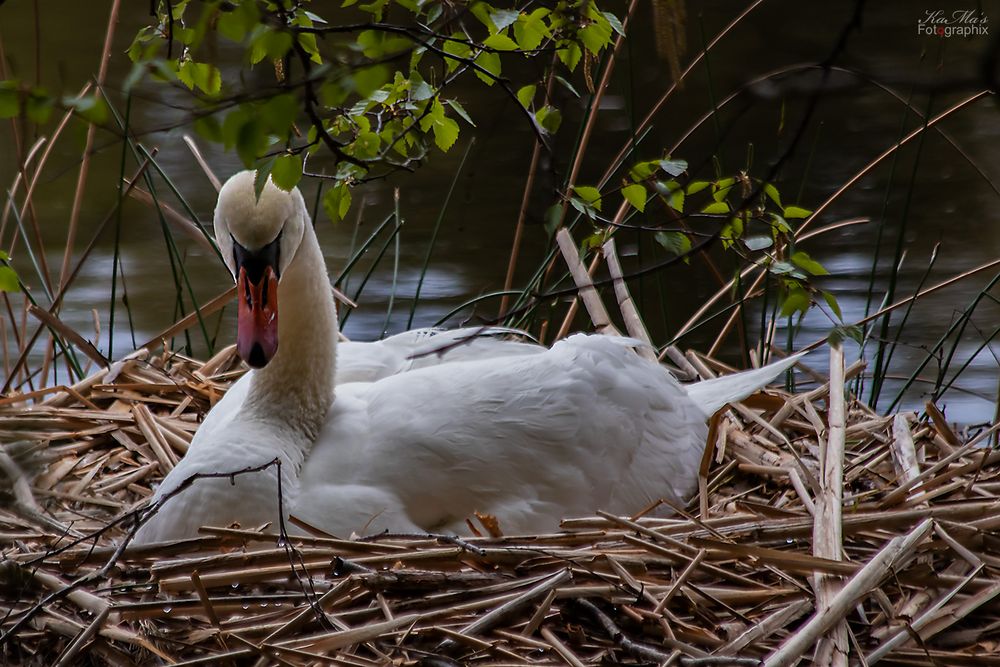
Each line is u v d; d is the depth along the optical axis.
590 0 8.01
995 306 19.42
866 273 20.52
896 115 28.02
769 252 8.94
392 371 11.88
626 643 7.67
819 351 17.95
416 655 7.50
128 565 8.40
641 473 10.65
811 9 31.08
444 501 9.84
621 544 8.70
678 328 19.34
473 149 26.50
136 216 23.72
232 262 9.95
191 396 13.00
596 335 11.32
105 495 11.14
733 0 31.75
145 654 7.73
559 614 8.02
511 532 9.80
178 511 9.30
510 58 16.95
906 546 8.06
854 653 7.81
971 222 22.38
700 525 8.96
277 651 7.31
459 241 22.47
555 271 21.12
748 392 11.77
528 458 9.98
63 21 33.69
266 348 9.32
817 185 24.19
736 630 8.00
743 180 8.72
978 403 16.84
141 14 34.19
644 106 27.30
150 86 26.64
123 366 13.18
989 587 8.20
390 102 8.73
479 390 10.24
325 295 10.62
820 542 8.52
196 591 7.90
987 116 27.80
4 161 25.34
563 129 26.45
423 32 5.62
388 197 24.31
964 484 9.87
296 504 9.59
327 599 7.76
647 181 8.58
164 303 20.47
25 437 11.66
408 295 20.42
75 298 20.39
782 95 5.16
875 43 27.61
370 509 9.61
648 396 10.95
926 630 7.98
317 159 25.34
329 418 10.45
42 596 8.01
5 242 22.38
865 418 12.38
